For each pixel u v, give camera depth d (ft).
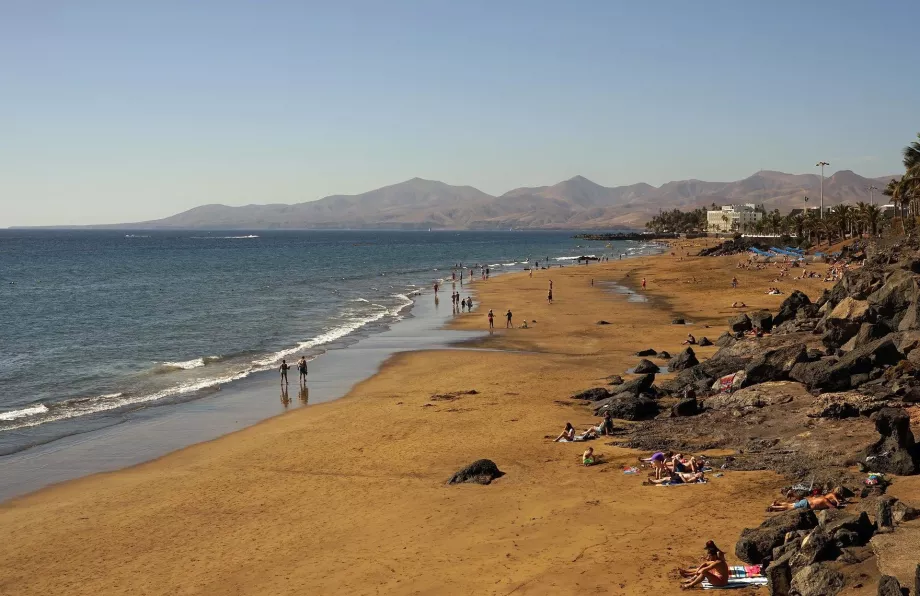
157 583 58.90
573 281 366.02
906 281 122.42
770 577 49.06
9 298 302.66
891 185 375.25
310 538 66.64
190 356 167.73
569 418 106.52
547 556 59.47
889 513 51.67
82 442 99.96
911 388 86.12
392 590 55.52
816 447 77.82
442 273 458.91
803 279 333.62
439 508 72.28
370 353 168.14
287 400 123.75
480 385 131.54
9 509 75.82
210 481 83.51
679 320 206.08
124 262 590.55
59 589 58.39
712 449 85.92
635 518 66.33
